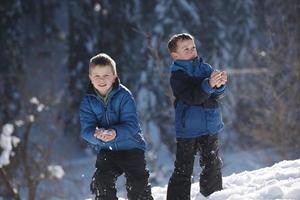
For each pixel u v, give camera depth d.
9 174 36.34
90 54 61.34
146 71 54.72
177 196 10.83
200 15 57.09
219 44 56.41
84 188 52.19
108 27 60.06
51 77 64.94
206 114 10.72
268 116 39.62
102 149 10.27
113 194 10.15
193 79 10.62
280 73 39.53
